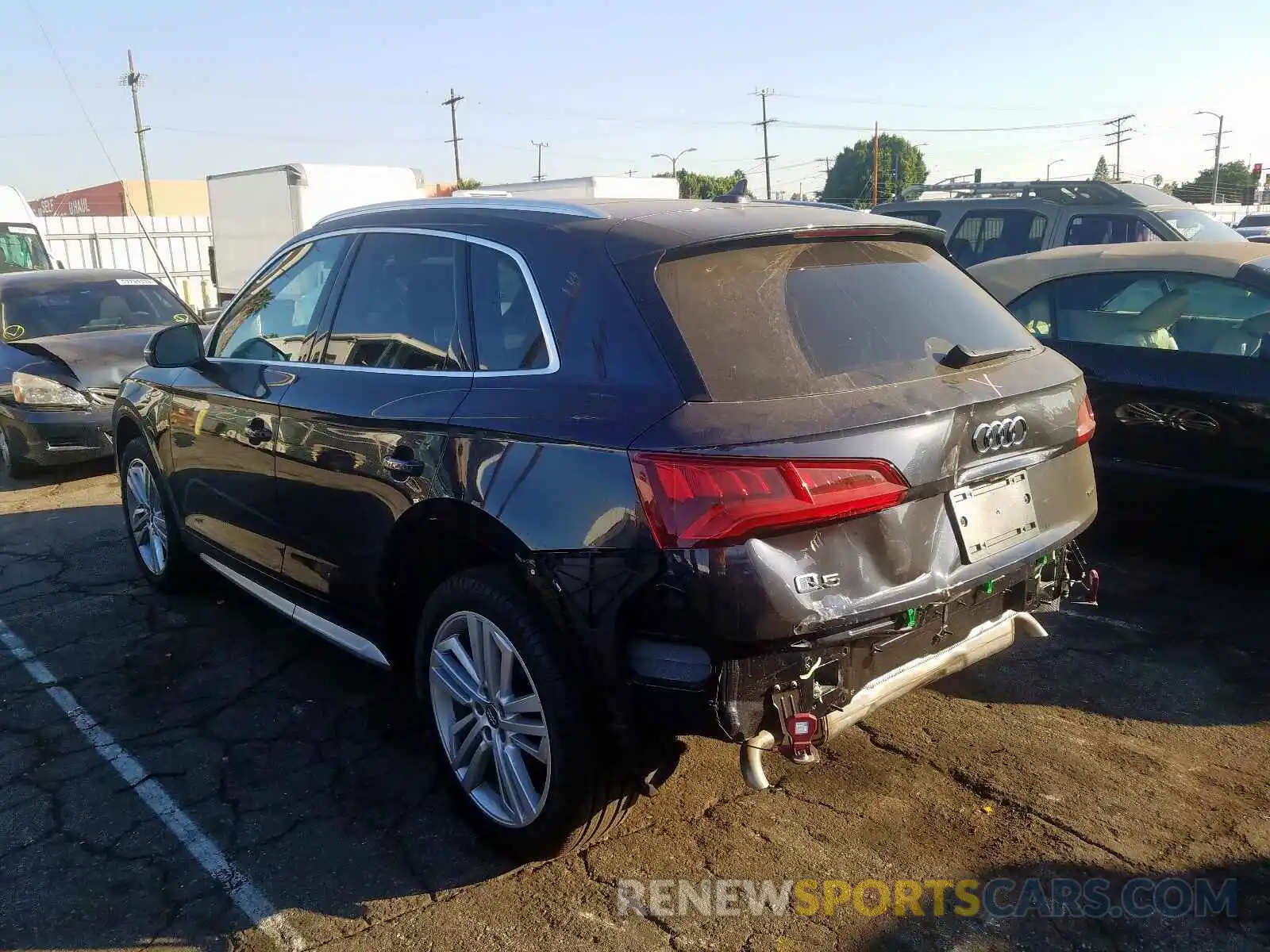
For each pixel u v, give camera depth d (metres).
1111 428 5.31
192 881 3.07
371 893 3.01
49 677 4.46
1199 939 2.78
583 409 2.79
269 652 4.69
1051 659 4.43
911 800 3.43
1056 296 5.77
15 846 3.25
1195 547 5.43
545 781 2.99
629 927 2.85
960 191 11.60
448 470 3.09
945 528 2.86
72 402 7.95
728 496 2.50
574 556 2.72
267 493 4.07
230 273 20.70
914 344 3.04
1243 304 5.09
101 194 70.75
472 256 3.35
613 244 2.98
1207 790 3.45
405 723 4.03
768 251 3.06
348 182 19.23
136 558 5.60
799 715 2.63
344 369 3.72
